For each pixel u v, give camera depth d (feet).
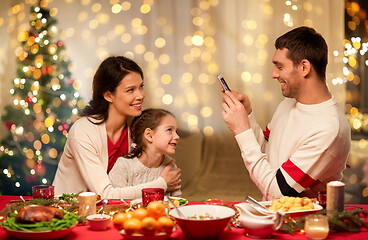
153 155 7.48
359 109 15.87
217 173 16.56
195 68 19.31
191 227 4.61
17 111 14.11
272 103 18.90
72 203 5.83
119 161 7.47
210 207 5.14
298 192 6.45
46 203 5.82
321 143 6.38
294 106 7.23
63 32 18.22
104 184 7.06
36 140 13.96
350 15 16.10
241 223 4.88
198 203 6.20
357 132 14.92
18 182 13.91
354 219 4.98
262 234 4.75
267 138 7.91
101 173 7.15
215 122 18.97
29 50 13.97
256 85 19.06
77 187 7.68
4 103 16.79
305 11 17.74
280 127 7.34
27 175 14.07
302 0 17.76
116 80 7.29
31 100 13.79
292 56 6.64
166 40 19.24
